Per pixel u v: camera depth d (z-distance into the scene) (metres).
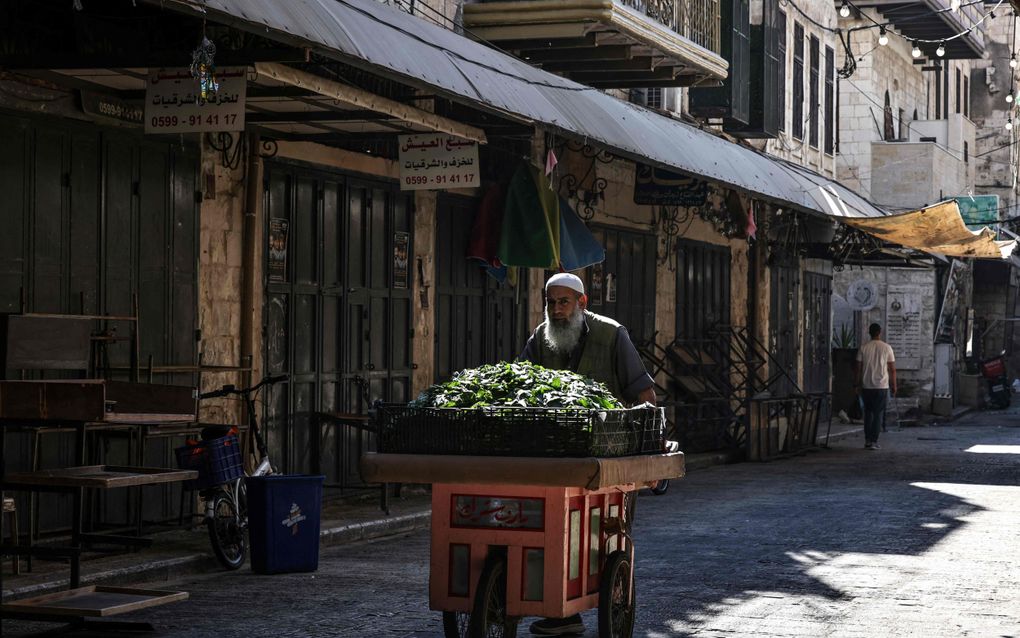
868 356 24.64
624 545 7.36
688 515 14.10
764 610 8.75
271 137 13.11
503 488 6.57
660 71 19.36
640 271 22.05
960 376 41.66
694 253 24.50
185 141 12.05
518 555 6.55
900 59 40.81
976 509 14.72
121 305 11.26
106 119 11.00
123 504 11.27
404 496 15.27
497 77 12.92
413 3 15.20
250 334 12.91
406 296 15.81
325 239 14.27
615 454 6.65
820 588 9.62
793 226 27.81
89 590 7.90
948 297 39.91
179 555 10.34
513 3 16.78
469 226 17.25
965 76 49.72
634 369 7.68
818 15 32.44
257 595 9.30
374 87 12.88
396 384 15.66
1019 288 51.88
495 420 6.47
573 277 7.69
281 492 10.27
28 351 9.52
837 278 38.09
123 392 8.67
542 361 7.75
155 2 7.67
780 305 29.50
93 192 10.95
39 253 10.38
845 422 32.06
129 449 10.58
